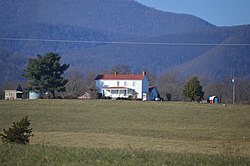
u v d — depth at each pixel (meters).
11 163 50.53
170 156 58.53
